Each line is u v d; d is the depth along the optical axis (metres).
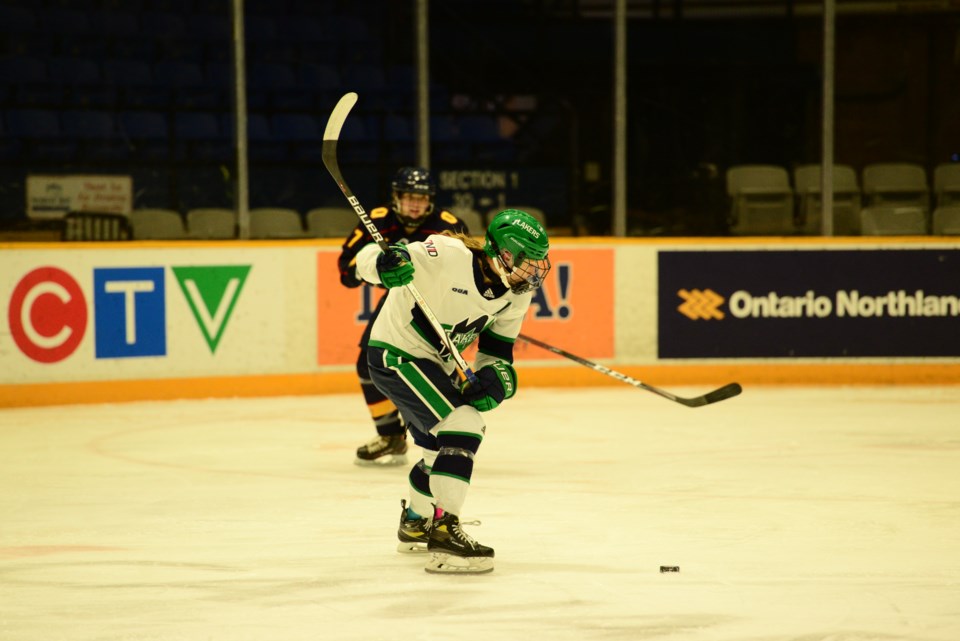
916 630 13.01
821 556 16.23
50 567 15.74
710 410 30.17
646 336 34.91
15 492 20.73
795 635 12.84
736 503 19.64
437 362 15.52
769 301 35.19
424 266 14.94
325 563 15.86
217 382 32.28
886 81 39.09
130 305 31.31
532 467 22.80
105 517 18.80
